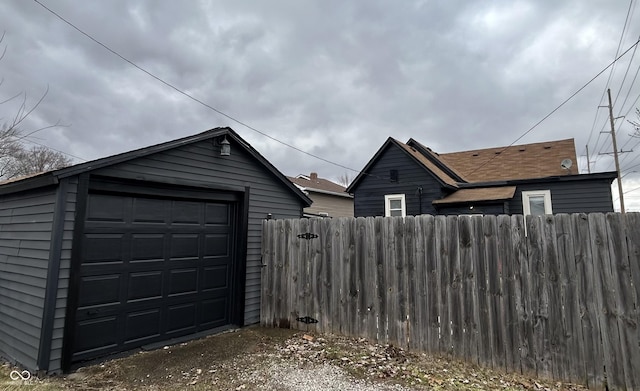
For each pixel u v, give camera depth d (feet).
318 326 17.01
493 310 12.61
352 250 16.25
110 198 14.61
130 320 15.01
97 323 13.87
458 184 44.37
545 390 10.85
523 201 39.99
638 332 10.49
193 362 13.60
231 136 19.27
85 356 13.41
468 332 12.98
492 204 38.19
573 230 11.64
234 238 19.92
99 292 13.98
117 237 14.73
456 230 13.58
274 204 22.33
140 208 15.67
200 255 18.17
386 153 47.09
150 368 12.97
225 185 19.11
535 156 47.42
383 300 15.10
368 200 47.57
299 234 18.33
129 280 15.06
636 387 10.35
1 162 39.91
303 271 17.92
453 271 13.48
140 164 15.17
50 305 12.26
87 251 13.69
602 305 11.03
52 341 12.26
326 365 13.00
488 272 12.82
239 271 19.42
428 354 13.70
